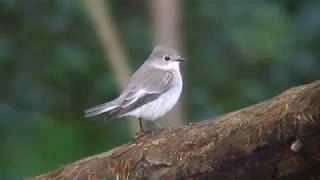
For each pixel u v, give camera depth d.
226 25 15.39
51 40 15.47
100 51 15.41
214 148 6.97
